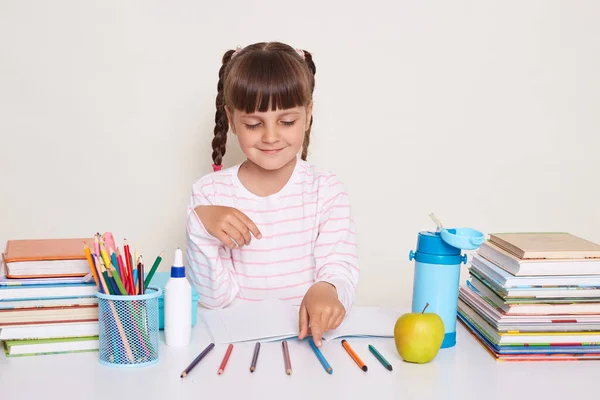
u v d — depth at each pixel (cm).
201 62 209
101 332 98
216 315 122
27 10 201
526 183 223
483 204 222
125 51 206
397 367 99
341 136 215
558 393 91
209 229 129
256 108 131
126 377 92
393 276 222
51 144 206
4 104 203
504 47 217
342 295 123
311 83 153
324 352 104
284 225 151
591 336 106
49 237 209
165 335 107
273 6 209
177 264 106
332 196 150
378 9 212
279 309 124
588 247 110
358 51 213
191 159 212
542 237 121
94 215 211
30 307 101
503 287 106
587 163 224
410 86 216
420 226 221
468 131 219
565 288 106
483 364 102
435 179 220
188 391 87
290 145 136
